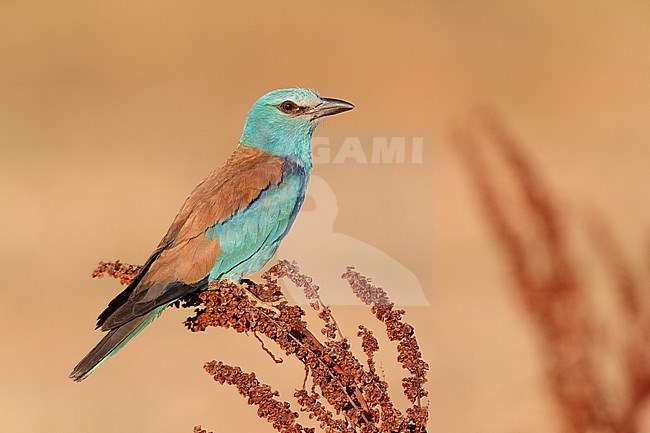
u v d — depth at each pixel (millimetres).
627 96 25062
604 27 28891
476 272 15586
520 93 25047
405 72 25812
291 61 26516
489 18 29453
